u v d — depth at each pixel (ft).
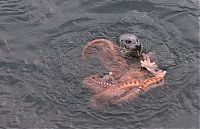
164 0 53.83
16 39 48.73
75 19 51.37
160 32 49.34
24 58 46.44
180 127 39.01
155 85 42.22
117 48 46.60
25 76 44.37
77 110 40.60
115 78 42.91
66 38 48.83
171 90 42.11
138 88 41.65
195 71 44.24
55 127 39.24
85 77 43.78
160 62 45.21
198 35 49.01
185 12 52.13
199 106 40.88
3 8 52.54
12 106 41.37
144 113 40.11
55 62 45.78
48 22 50.98
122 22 50.83
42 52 47.14
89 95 41.81
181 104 40.98
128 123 39.32
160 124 39.27
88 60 45.78
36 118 40.19
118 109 40.40
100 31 49.75
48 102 41.52
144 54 45.47
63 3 53.72
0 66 45.44
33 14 51.96
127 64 44.98
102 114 40.09
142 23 50.67
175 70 44.27
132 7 53.06
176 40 48.24
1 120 40.09
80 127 39.14
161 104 40.86
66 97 41.88
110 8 52.95
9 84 43.57
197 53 46.60
